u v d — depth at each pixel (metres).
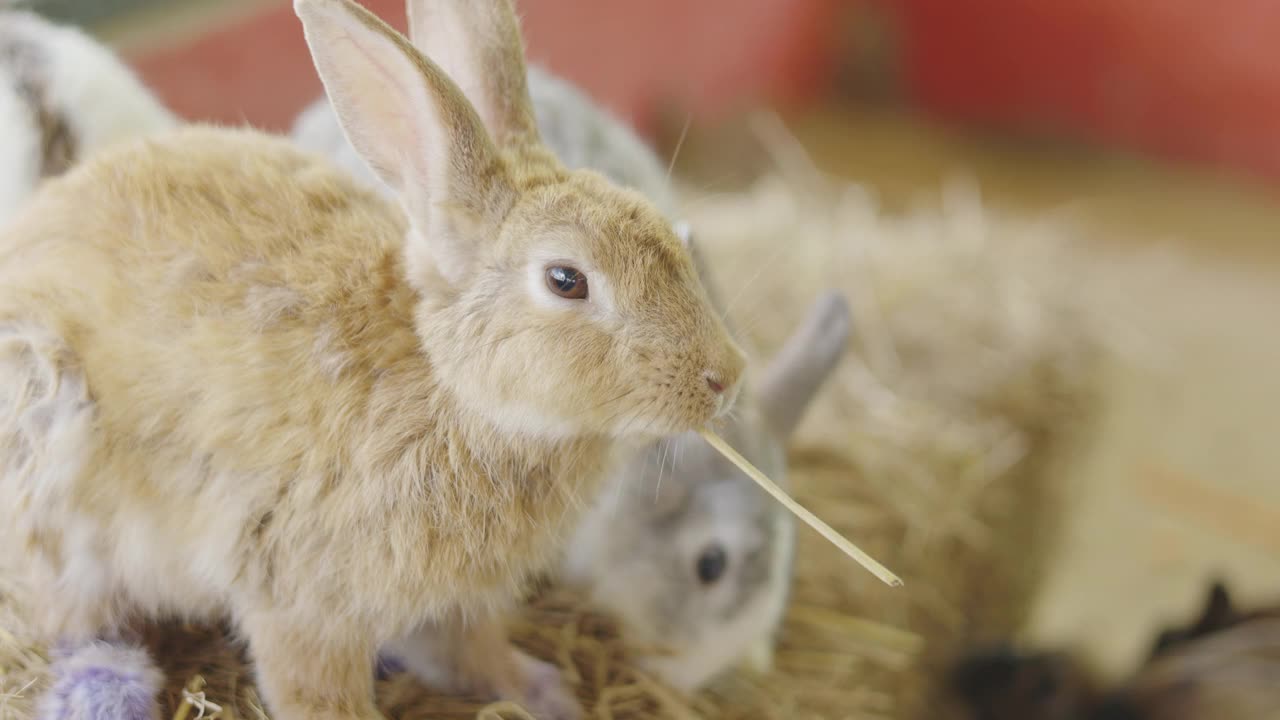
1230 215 1.87
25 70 0.67
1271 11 1.88
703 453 0.69
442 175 0.52
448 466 0.54
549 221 0.52
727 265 1.02
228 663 0.60
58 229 0.55
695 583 0.68
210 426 0.53
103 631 0.58
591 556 0.68
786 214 1.13
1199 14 1.93
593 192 0.54
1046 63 2.06
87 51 0.70
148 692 0.57
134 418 0.53
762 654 0.71
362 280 0.54
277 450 0.53
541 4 1.37
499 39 0.55
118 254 0.54
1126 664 1.04
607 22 1.51
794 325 0.95
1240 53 1.93
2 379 0.53
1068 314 1.06
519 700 0.63
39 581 0.57
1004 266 1.10
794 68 2.03
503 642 0.63
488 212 0.52
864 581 0.79
